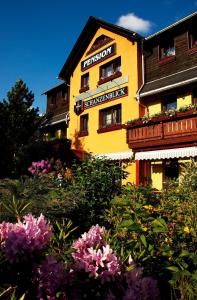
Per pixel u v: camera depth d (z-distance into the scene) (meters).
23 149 19.56
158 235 3.41
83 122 20.55
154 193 5.81
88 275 2.10
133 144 14.90
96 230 2.51
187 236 3.51
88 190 6.27
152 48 16.72
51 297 2.13
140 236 3.03
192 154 12.12
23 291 2.12
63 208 5.21
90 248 2.19
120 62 18.11
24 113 21.22
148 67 16.72
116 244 3.08
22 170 18.17
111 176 6.90
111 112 18.16
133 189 5.14
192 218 3.77
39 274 2.16
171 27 15.18
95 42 20.14
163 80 15.20
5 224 2.28
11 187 5.60
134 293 2.00
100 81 18.94
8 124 20.31
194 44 14.78
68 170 8.54
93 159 7.75
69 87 23.36
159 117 13.50
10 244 2.06
